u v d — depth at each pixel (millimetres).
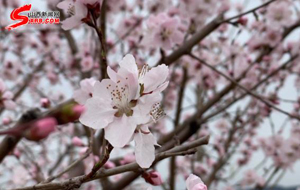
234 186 6258
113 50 5738
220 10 5312
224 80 5516
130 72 1378
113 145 1299
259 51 5355
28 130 946
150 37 3332
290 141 5055
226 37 5688
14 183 4160
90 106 1343
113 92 1380
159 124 5965
